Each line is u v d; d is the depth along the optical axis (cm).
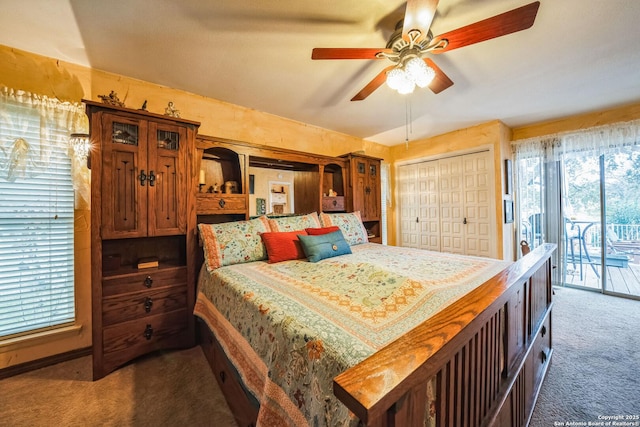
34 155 183
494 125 343
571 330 229
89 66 199
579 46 181
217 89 239
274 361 97
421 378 57
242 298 133
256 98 259
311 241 212
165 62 195
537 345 156
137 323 183
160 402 147
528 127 363
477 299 95
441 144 401
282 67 203
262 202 287
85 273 200
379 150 450
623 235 315
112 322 174
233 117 272
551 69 212
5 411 141
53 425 132
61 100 191
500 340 111
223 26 158
